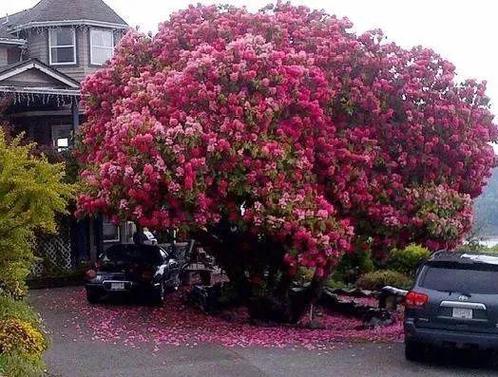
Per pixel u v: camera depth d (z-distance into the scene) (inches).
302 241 558.3
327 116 601.3
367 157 593.6
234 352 498.6
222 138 544.1
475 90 654.5
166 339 543.2
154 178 527.5
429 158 625.6
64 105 1083.3
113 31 1223.5
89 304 757.9
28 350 360.5
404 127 623.8
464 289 460.8
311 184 582.9
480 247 919.7
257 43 585.6
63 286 938.7
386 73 629.6
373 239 626.5
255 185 553.0
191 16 674.2
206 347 514.0
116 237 1138.0
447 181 642.8
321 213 557.3
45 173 398.6
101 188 568.4
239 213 569.3
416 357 484.4
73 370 443.5
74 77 1189.7
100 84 685.9
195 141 538.0
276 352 502.9
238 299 689.0
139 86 613.9
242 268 682.2
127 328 596.7
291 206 552.1
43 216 398.3
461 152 633.6
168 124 554.9
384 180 612.7
